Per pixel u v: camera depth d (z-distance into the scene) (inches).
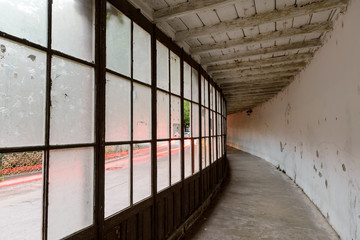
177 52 113.7
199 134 145.3
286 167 270.1
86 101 57.7
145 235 81.0
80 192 55.6
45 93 47.9
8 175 188.4
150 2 84.5
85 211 56.7
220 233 116.0
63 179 51.7
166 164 101.2
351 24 87.4
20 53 43.9
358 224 87.6
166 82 102.5
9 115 42.1
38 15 46.9
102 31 62.1
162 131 98.1
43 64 47.8
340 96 104.6
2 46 41.4
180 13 85.4
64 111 52.0
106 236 61.7
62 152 51.6
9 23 41.8
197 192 139.3
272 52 136.7
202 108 158.2
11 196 158.7
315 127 151.9
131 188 73.8
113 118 67.4
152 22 90.0
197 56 145.1
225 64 167.8
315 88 148.9
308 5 89.0
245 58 148.2
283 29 113.1
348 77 94.0
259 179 247.3
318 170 148.1
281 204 162.2
